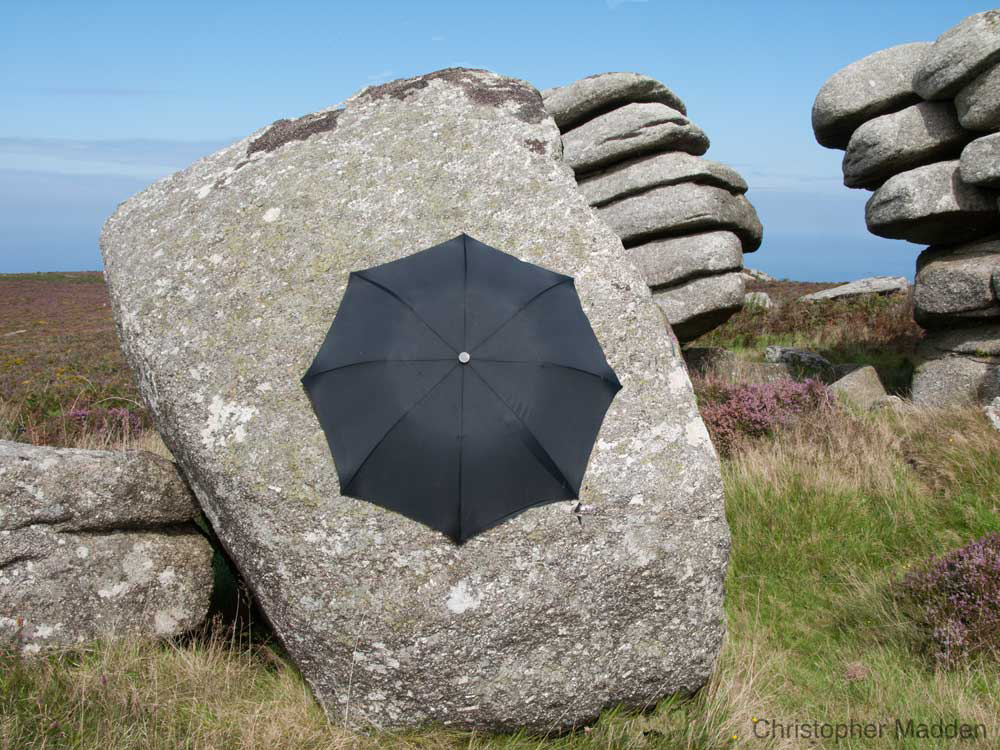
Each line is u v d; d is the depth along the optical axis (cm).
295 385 367
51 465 365
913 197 797
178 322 387
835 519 574
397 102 483
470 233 415
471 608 332
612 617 350
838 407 775
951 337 839
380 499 339
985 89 738
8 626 349
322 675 344
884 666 424
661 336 396
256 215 421
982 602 425
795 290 2406
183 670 360
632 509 352
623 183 972
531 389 350
